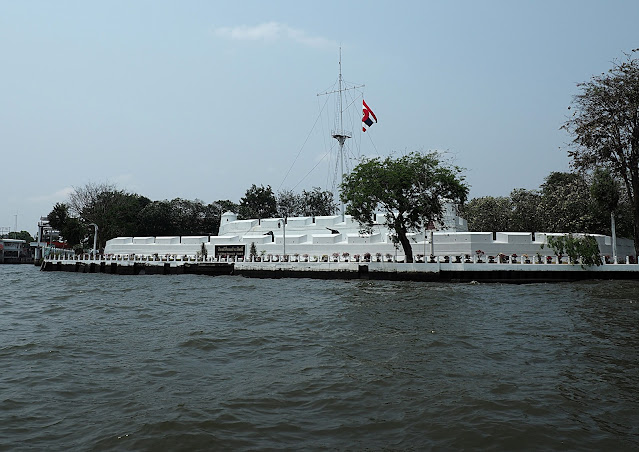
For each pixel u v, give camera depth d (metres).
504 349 16.16
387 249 56.53
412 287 37.56
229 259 59.06
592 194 44.72
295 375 13.40
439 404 10.97
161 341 17.98
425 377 13.04
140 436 9.27
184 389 12.24
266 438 9.20
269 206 112.25
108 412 10.66
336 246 59.97
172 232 97.69
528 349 16.16
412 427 9.72
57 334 19.55
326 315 23.38
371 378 12.95
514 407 10.77
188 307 27.22
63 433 9.54
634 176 42.78
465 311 24.12
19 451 8.66
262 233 70.00
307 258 55.78
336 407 10.86
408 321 21.31
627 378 12.94
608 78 41.16
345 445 8.92
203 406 10.94
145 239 76.12
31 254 121.19
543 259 47.31
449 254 52.88
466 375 13.22
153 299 31.53
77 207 91.50
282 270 51.47
